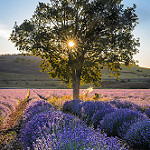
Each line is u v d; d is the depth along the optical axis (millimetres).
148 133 5574
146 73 126625
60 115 6184
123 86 68000
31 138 4906
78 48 18219
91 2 17500
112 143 3664
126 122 6941
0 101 14078
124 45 17391
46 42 17844
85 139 3736
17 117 10898
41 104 11148
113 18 17531
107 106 9609
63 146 3412
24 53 18453
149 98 19531
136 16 17859
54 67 18359
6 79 93938
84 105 10070
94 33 18438
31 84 81188
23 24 17656
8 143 6219
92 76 18766
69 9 17234
